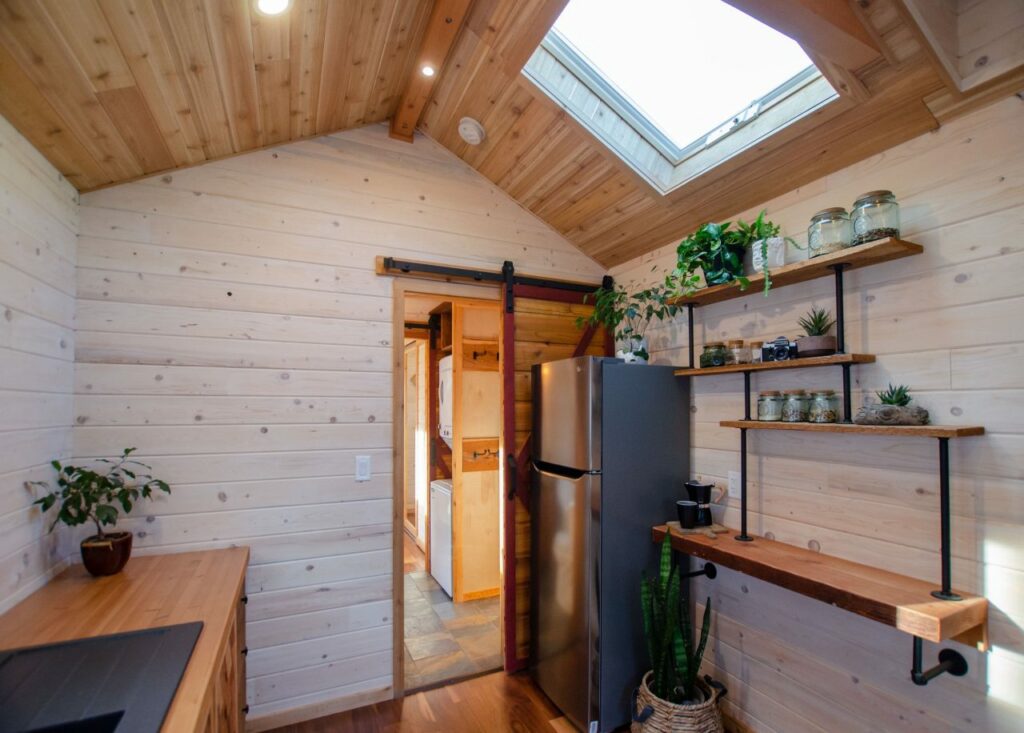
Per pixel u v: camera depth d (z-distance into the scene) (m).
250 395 2.26
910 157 1.67
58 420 1.87
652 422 2.41
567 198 2.71
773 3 1.32
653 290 2.58
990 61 1.38
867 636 1.74
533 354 2.89
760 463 2.16
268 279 2.32
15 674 1.11
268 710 2.25
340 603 2.39
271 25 1.58
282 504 2.30
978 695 1.45
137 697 1.02
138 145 1.90
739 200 2.26
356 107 2.33
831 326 1.89
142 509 2.08
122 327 2.08
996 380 1.43
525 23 1.83
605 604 2.25
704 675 2.31
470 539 3.69
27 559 1.62
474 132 2.48
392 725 2.28
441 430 4.30
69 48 1.35
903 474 1.65
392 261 2.53
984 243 1.47
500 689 2.59
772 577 1.73
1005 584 1.40
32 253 1.68
